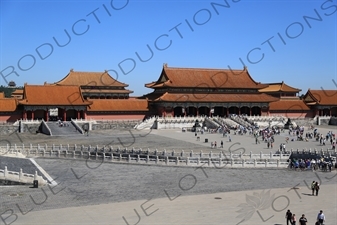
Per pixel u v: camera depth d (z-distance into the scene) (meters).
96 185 66.81
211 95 176.88
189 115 175.75
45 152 94.06
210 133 141.12
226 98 176.25
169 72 181.25
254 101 178.12
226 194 61.59
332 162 87.62
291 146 108.88
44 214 50.12
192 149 100.75
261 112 181.50
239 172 79.19
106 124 152.62
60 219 48.06
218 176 75.06
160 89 180.38
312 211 53.00
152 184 67.94
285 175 77.56
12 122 147.12
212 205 55.12
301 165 83.50
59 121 145.62
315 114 194.00
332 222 48.34
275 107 187.88
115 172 77.44
